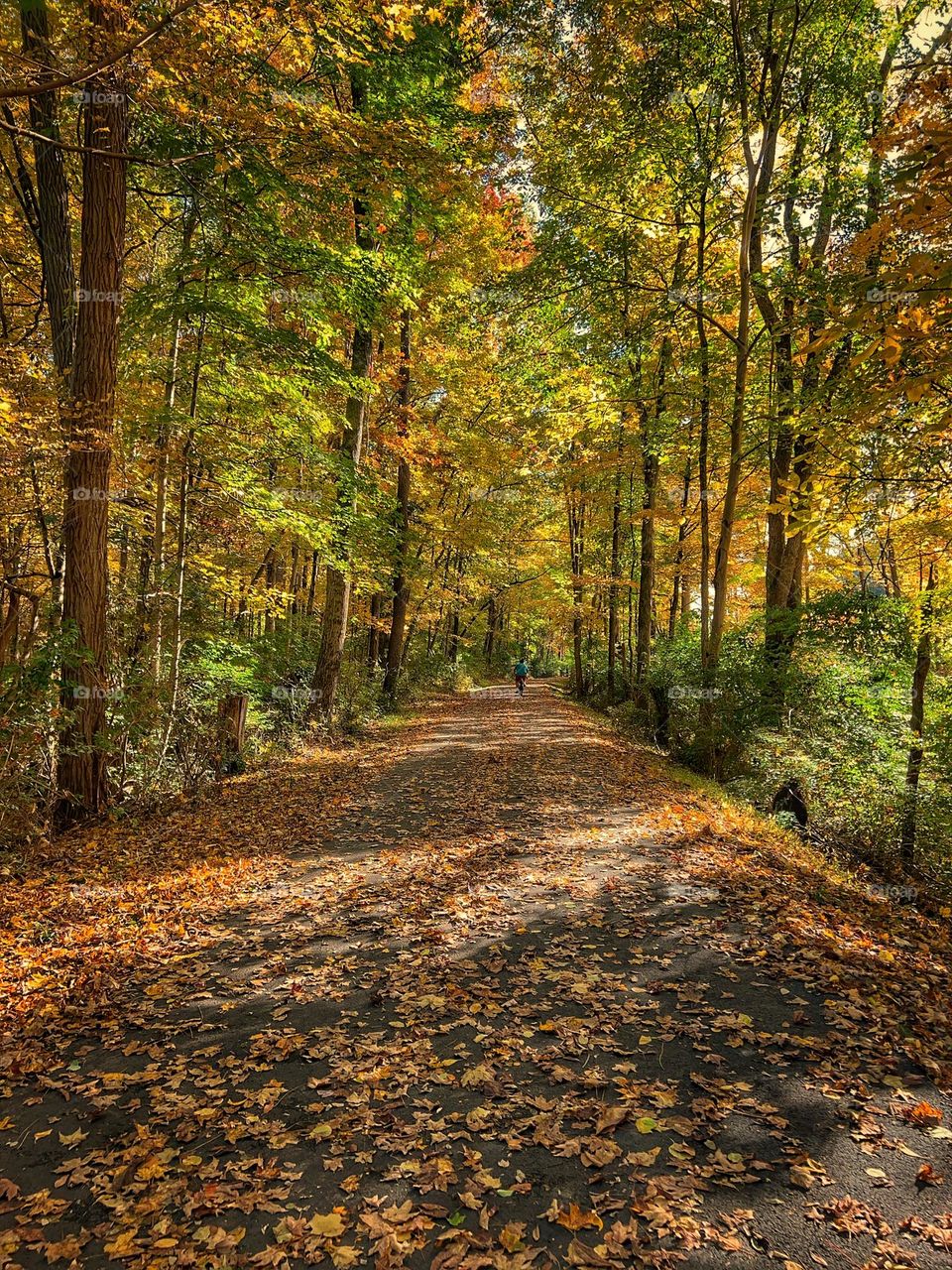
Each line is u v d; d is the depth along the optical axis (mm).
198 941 5559
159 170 10086
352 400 15758
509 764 12719
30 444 7453
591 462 18672
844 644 12445
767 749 12297
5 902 6152
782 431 12656
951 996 4613
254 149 7988
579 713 21891
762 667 13062
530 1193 2846
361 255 11414
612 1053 3840
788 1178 2875
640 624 20812
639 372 18141
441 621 35312
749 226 12773
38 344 10031
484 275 18266
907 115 4836
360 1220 2732
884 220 4402
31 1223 2768
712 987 4559
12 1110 3506
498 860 7289
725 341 15727
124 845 7812
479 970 4914
